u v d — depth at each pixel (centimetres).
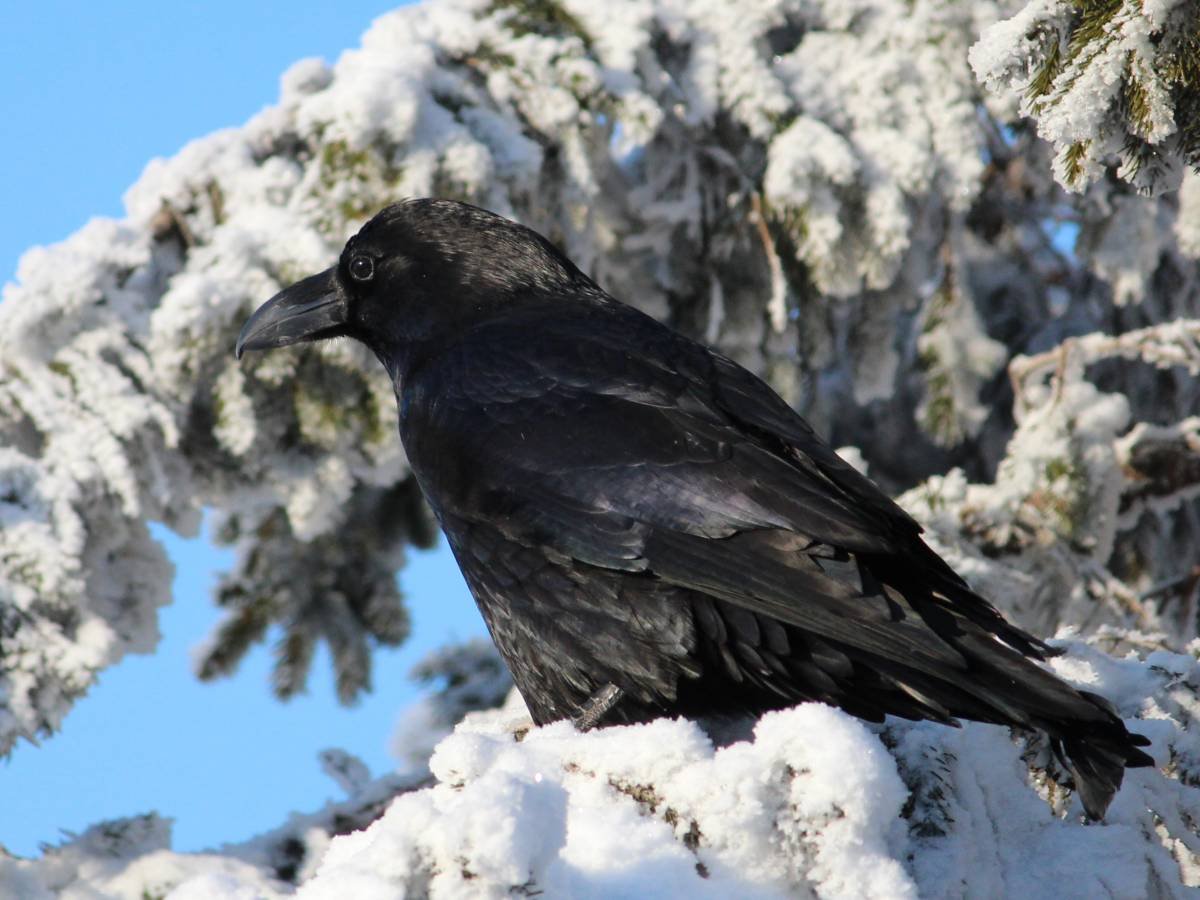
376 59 1263
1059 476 1231
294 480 1255
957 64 1343
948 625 676
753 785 542
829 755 532
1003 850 646
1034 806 659
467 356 854
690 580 729
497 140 1251
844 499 732
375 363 1230
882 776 533
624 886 537
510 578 792
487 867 468
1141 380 1473
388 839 472
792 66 1352
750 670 726
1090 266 1396
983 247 1544
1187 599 1252
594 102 1274
